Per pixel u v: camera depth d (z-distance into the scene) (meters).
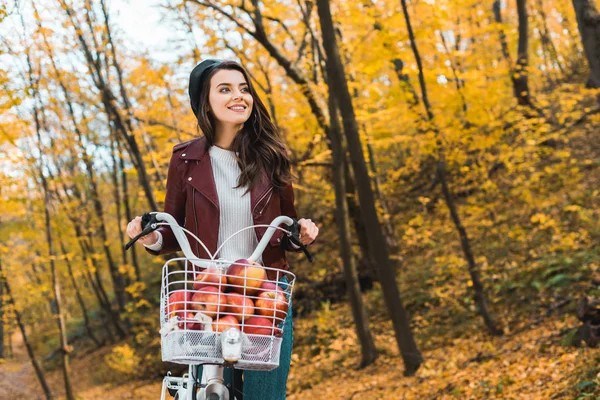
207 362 2.10
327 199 15.32
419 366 10.35
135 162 14.95
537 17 24.06
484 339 10.59
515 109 12.44
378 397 9.51
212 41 11.52
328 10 10.29
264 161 2.60
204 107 2.57
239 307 2.12
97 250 25.75
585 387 5.88
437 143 10.38
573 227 12.62
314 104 12.57
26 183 13.66
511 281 11.98
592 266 11.12
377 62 11.32
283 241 2.59
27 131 11.43
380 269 10.60
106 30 12.10
